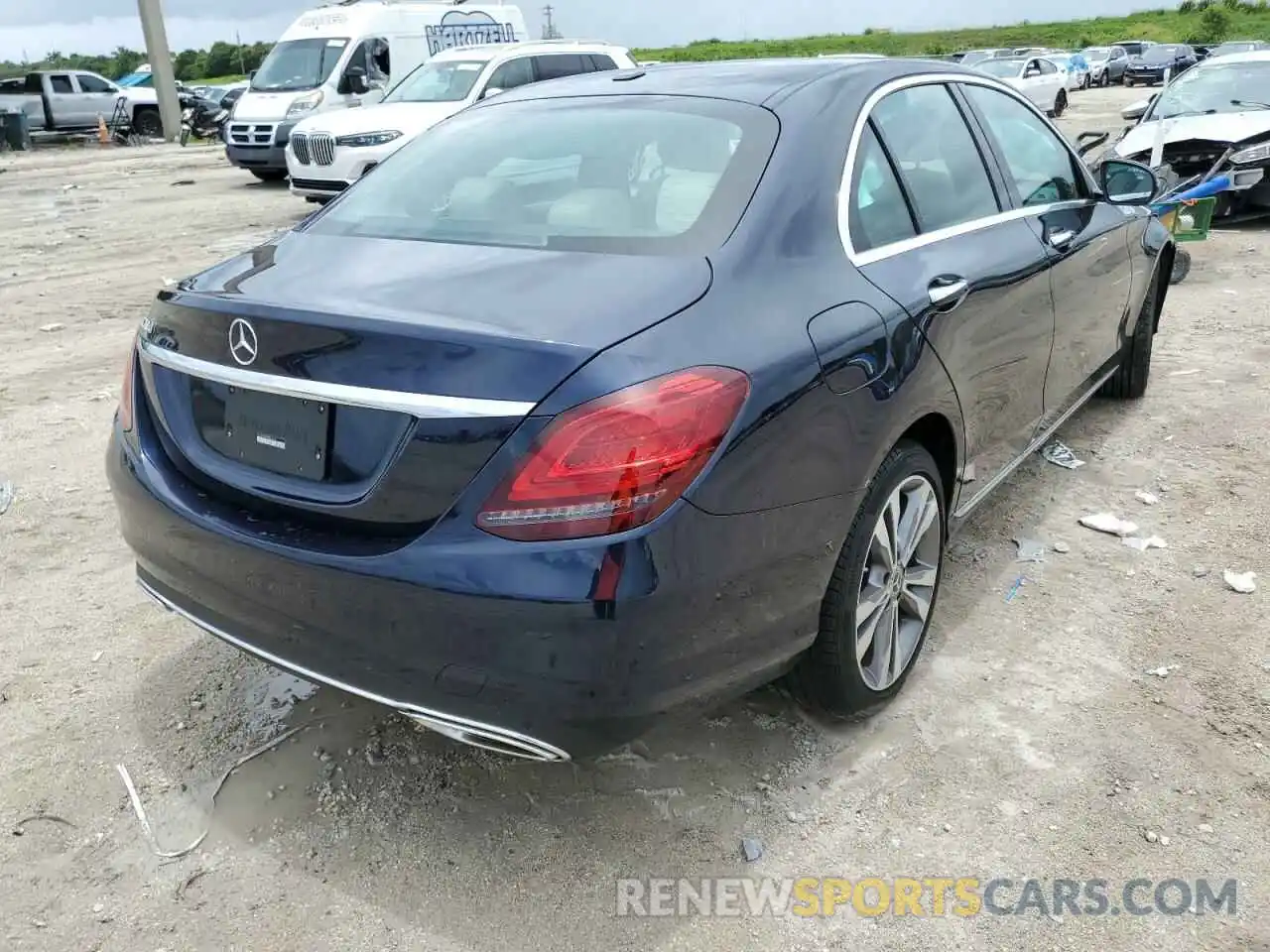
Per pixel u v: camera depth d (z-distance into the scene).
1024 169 3.93
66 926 2.31
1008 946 2.26
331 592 2.23
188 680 3.21
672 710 2.25
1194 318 7.21
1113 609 3.54
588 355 2.08
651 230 2.57
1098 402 5.57
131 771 2.80
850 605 2.70
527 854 2.52
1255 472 4.61
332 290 2.45
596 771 2.79
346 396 2.19
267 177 16.89
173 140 28.11
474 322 2.17
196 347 2.50
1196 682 3.13
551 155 2.98
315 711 3.06
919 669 3.22
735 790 2.72
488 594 2.06
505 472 2.05
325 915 2.35
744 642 2.36
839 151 2.85
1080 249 3.98
